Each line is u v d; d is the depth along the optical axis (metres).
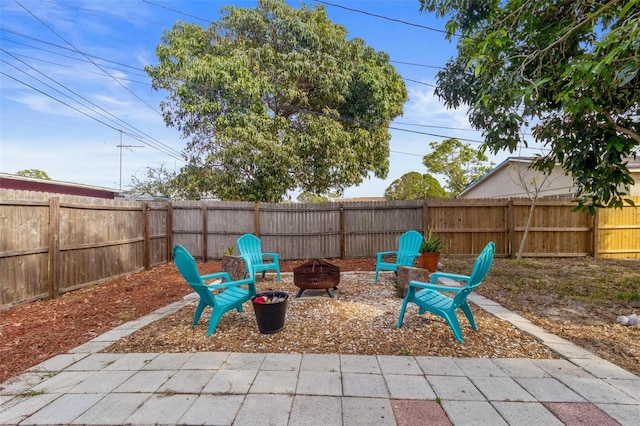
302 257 8.17
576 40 3.63
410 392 2.11
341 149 10.55
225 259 5.62
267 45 9.70
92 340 3.05
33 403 2.02
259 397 2.05
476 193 15.88
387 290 4.91
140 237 6.71
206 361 2.57
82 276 5.21
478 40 3.95
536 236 7.99
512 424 1.78
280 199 10.40
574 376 2.32
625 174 4.05
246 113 9.09
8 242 4.06
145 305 4.27
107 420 1.84
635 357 2.64
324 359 2.60
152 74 9.39
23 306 4.20
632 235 8.07
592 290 4.85
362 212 8.17
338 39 11.10
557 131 4.23
